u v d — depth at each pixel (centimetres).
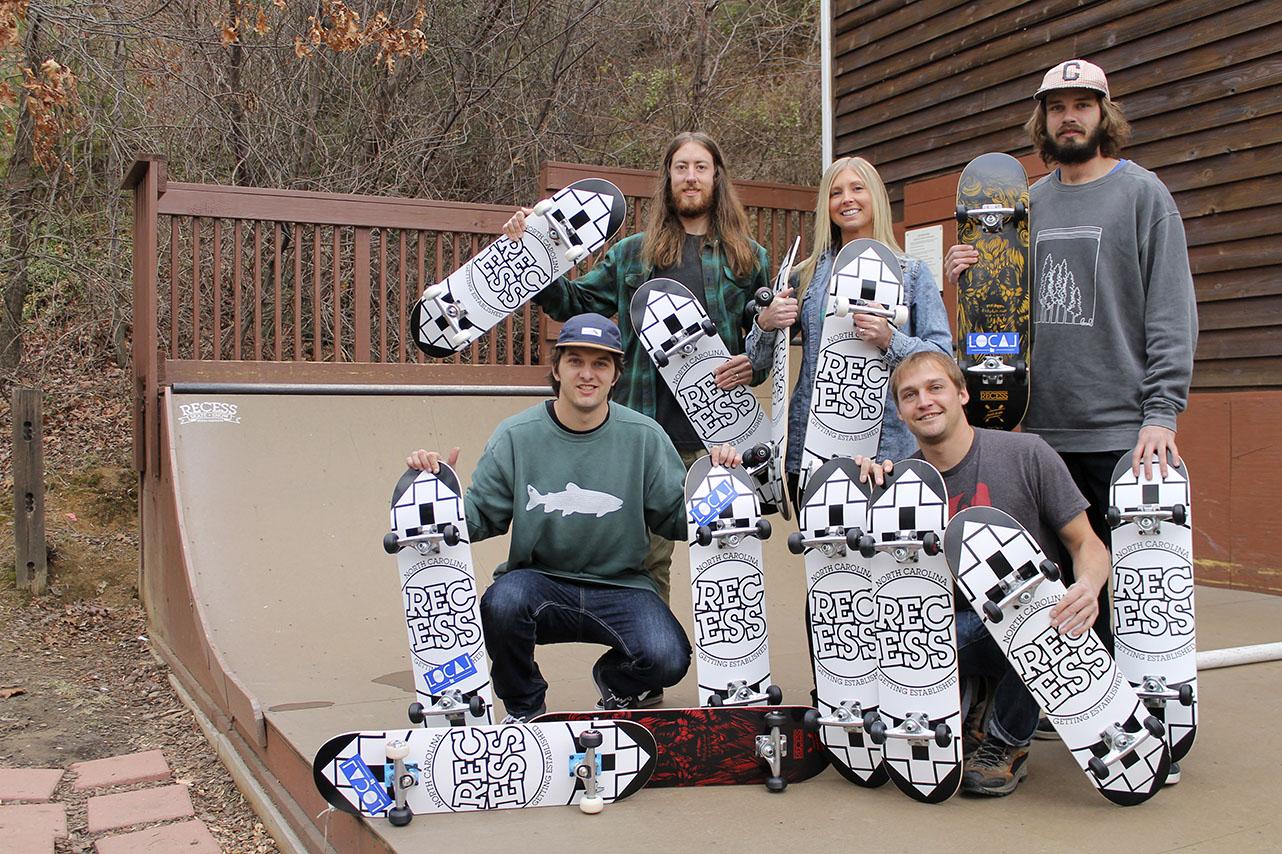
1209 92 487
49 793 332
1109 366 255
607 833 208
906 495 218
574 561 263
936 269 627
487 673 236
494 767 222
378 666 351
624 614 262
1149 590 237
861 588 228
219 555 409
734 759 235
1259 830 204
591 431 260
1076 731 216
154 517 484
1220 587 484
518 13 984
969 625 232
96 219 830
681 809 221
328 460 460
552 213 312
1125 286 255
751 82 1252
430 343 314
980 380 261
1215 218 487
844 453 264
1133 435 254
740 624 247
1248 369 477
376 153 927
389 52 786
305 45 777
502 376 536
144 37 822
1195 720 230
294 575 407
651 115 1131
